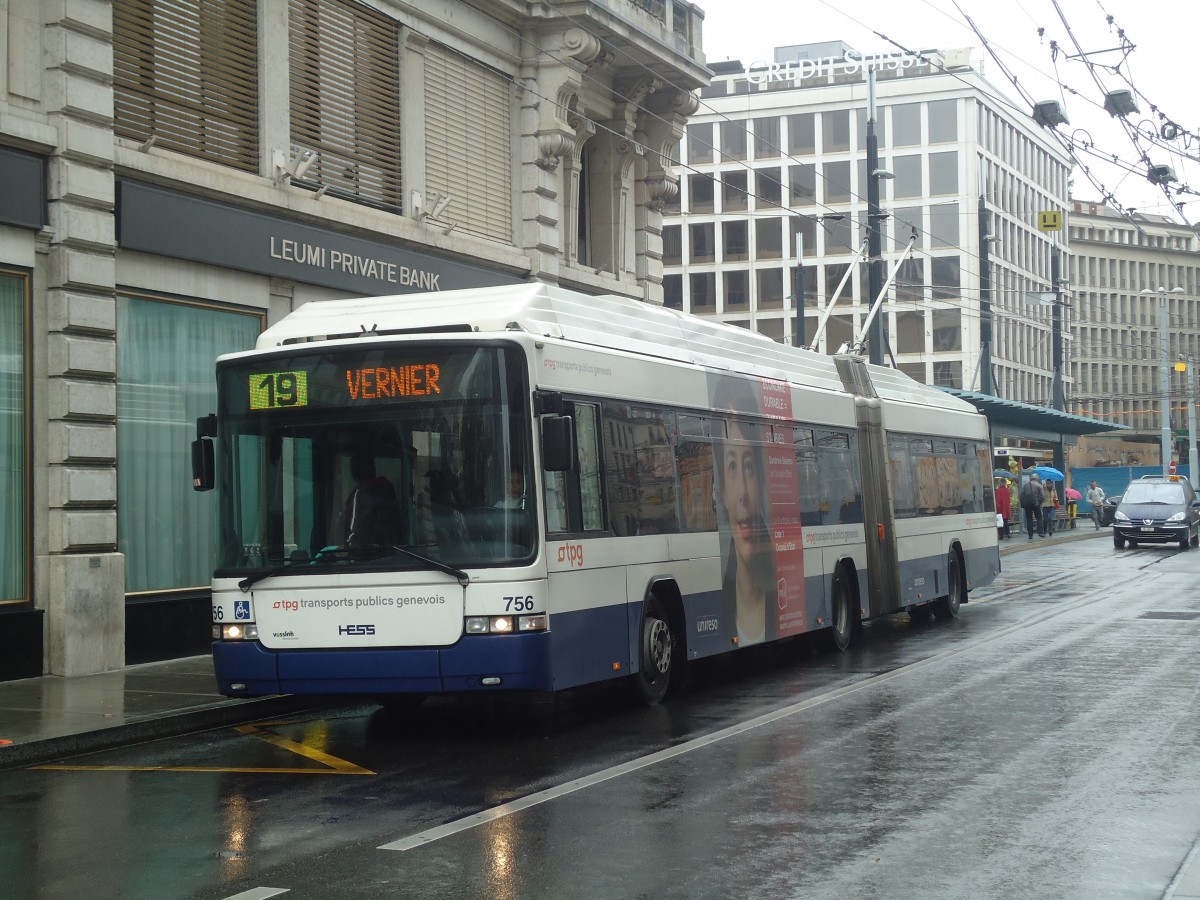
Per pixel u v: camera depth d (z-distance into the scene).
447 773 9.36
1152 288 120.44
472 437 10.45
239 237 17.12
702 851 7.02
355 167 19.61
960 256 80.38
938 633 18.64
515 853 7.02
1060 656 15.48
